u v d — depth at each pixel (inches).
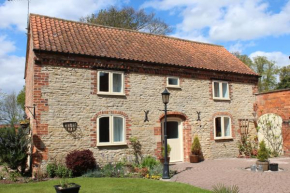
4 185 393.7
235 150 691.4
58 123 478.3
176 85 612.4
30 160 495.8
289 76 1368.1
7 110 1191.6
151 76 580.4
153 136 571.2
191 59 665.6
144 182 401.1
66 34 558.3
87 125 503.5
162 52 644.1
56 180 422.6
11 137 465.1
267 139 717.3
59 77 486.0
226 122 691.4
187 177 437.7
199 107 641.0
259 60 1619.1
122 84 546.3
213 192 324.8
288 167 508.1
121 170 474.9
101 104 521.0
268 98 719.1
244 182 384.8
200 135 636.7
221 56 769.6
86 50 520.1
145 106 567.2
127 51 581.0
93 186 374.9
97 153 508.1
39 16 589.0
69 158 462.6
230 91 698.8
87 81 511.2
